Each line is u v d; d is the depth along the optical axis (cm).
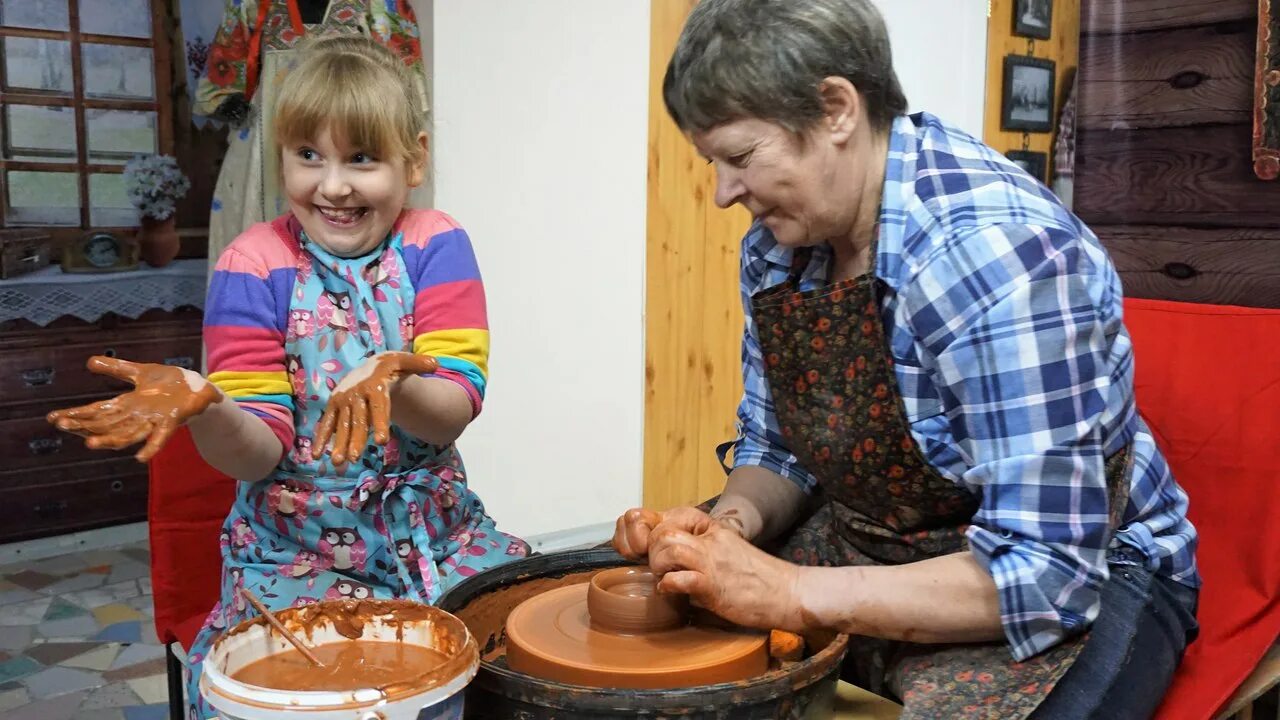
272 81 281
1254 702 167
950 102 411
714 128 108
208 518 154
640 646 100
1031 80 435
